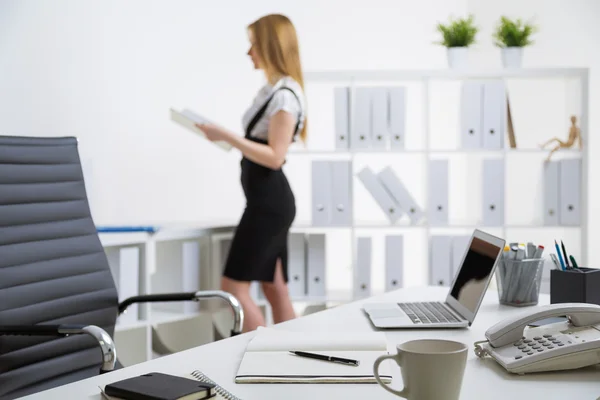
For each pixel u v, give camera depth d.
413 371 1.04
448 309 1.81
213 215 4.50
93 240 2.15
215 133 3.09
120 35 4.08
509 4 4.53
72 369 2.04
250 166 3.22
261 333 1.55
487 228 3.95
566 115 3.92
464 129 3.76
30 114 3.76
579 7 4.08
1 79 3.65
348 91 3.76
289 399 1.14
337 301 3.81
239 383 1.23
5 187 1.95
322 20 4.75
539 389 1.17
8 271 1.91
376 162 4.96
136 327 3.25
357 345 1.41
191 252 3.48
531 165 4.25
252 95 4.58
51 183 2.07
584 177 3.71
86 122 3.97
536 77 3.79
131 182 4.15
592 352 1.25
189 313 3.46
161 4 4.23
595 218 3.96
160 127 4.26
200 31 4.38
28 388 1.94
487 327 1.65
